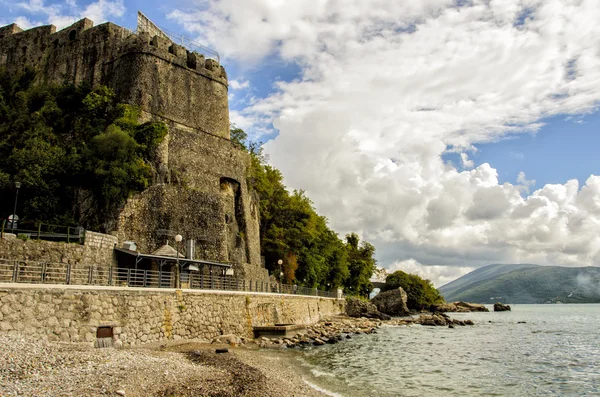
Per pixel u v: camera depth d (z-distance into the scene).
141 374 17.84
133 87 56.50
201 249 51.16
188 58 63.28
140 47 57.97
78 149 47.66
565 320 99.12
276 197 78.94
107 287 27.14
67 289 23.53
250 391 18.05
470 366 33.00
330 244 93.88
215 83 64.75
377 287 139.12
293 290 65.56
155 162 51.06
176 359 22.75
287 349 35.94
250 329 39.16
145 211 47.50
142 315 27.70
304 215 79.88
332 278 96.50
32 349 18.64
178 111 59.22
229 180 61.25
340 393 21.64
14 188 42.62
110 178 44.84
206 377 19.17
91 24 63.69
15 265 26.94
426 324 76.75
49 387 14.92
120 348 24.95
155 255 39.91
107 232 43.78
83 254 36.62
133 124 51.97
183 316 31.20
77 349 20.94
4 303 20.73
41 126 49.28
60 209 44.00
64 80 60.88
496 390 25.08
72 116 53.88
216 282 48.44
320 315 66.44
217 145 61.03
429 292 150.88
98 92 55.25
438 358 36.62
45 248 33.97
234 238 58.56
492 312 153.38
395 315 113.62
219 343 32.44
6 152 46.91
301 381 23.19
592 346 46.62
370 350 39.75
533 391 25.03
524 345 47.34
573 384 27.00
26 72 62.75
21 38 64.94
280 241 71.88
